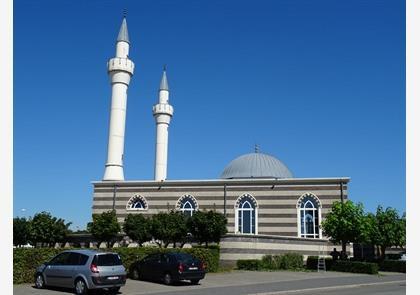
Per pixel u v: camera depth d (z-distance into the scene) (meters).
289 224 54.53
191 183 58.69
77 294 22.48
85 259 22.86
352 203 45.88
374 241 52.22
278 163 67.44
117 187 60.62
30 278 27.19
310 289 26.48
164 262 28.59
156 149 70.75
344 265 41.66
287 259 43.84
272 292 24.72
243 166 65.88
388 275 39.47
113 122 62.69
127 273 31.31
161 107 70.94
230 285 28.31
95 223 48.56
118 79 63.16
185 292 24.34
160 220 47.34
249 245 44.19
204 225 43.81
